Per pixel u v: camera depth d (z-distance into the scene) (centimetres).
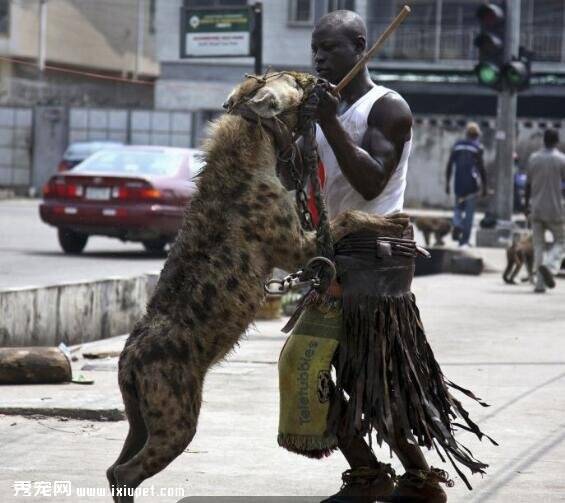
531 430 1121
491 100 6075
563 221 2414
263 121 752
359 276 773
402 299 786
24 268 2447
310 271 750
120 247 3109
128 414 750
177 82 6406
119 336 1727
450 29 6475
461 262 2833
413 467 814
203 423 1129
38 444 1038
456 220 3488
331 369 784
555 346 1658
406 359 781
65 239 2845
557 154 2416
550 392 1310
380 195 793
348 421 769
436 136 5959
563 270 2848
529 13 6512
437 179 5969
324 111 749
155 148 2916
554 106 6153
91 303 1683
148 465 720
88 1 6575
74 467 960
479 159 3425
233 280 730
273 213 739
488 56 3269
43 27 6238
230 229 736
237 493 893
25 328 1512
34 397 1203
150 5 6900
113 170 2812
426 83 6031
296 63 6275
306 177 794
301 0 6238
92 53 6631
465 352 1591
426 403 784
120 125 5969
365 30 802
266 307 1842
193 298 728
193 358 728
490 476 955
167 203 2744
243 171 746
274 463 987
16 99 6253
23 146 5984
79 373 1377
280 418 792
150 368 720
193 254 739
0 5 6138
